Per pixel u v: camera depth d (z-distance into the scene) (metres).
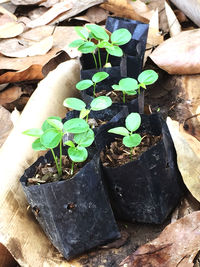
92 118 0.42
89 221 0.35
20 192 0.37
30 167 0.35
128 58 0.47
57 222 0.34
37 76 0.52
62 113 0.45
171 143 0.38
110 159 0.37
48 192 0.33
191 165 0.37
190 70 0.47
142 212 0.37
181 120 0.45
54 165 0.36
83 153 0.33
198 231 0.33
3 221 0.35
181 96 0.47
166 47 0.48
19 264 0.35
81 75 0.46
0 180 0.36
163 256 0.32
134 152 0.37
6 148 0.40
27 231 0.36
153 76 0.40
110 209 0.36
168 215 0.38
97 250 0.36
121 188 0.36
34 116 0.43
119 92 0.45
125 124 0.39
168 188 0.37
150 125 0.39
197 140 0.39
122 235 0.37
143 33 0.51
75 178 0.33
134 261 0.32
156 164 0.35
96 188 0.34
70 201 0.33
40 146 0.34
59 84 0.46
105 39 0.43
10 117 0.48
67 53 0.51
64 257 0.36
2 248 0.36
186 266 0.31
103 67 0.48
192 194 0.36
